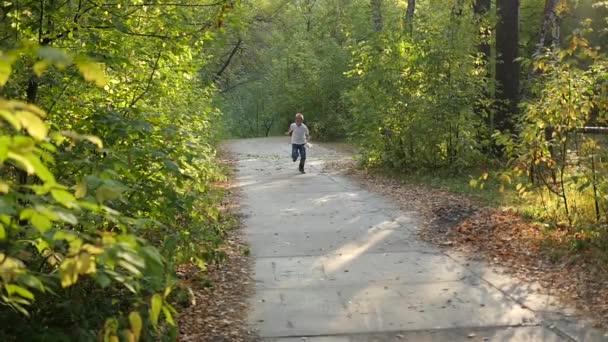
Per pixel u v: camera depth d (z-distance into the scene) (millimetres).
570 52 8539
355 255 8062
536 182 10828
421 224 9914
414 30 16719
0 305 3922
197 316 5734
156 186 5266
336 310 5887
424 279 6883
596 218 7949
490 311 5766
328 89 36562
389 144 17000
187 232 5668
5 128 2465
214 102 22812
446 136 15914
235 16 6809
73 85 5730
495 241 8391
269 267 7516
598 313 5566
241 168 20094
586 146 8312
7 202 2367
